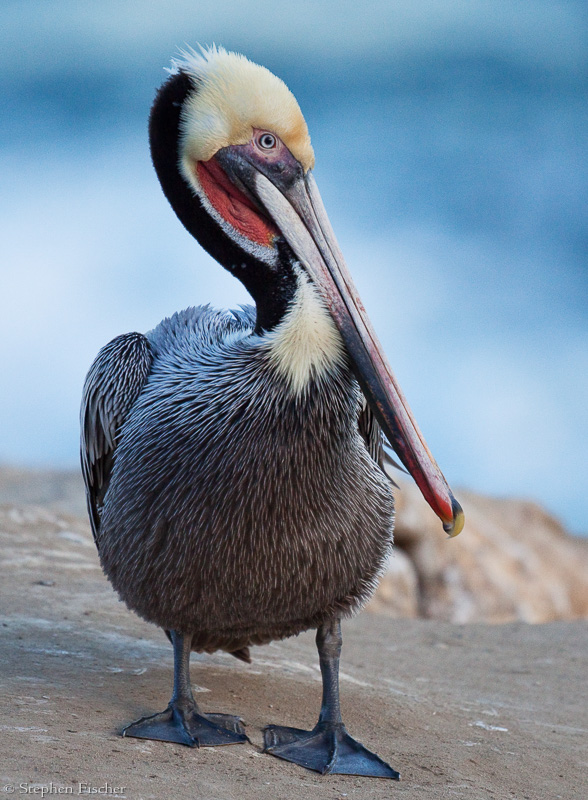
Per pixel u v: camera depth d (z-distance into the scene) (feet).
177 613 25.49
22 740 22.75
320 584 25.43
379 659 39.01
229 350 26.35
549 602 61.36
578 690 36.14
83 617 35.19
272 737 25.80
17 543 44.47
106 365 28.43
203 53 27.86
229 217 27.04
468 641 43.50
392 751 26.58
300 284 25.99
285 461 24.82
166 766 22.79
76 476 68.28
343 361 25.80
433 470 25.41
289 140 26.94
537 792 24.80
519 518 70.90
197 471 24.98
